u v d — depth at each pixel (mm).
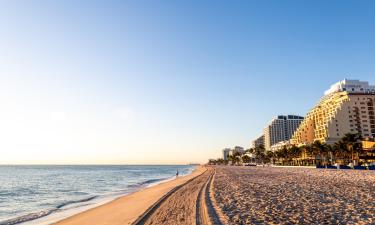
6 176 126875
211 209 20328
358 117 158000
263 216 16828
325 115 173125
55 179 100312
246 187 36625
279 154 176500
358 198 23219
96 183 78625
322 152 136875
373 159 117250
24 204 37938
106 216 23391
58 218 25438
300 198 24203
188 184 51750
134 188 59594
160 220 18281
